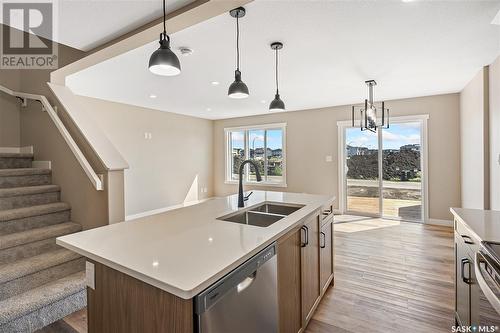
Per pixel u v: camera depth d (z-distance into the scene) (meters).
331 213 2.68
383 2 1.96
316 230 2.21
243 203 2.31
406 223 5.05
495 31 2.41
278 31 2.39
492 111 3.26
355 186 5.80
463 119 4.43
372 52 2.88
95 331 1.27
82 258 2.53
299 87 4.28
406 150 5.27
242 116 7.14
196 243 1.35
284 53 2.88
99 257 1.20
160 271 1.04
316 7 2.02
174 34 2.43
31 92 3.40
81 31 2.26
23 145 3.60
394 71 3.52
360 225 4.92
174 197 6.49
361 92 4.64
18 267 2.16
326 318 2.14
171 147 6.44
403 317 2.14
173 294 0.95
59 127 2.77
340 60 3.09
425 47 2.76
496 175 3.17
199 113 6.62
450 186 4.79
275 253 1.48
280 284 1.55
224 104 5.56
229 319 1.11
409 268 3.05
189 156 6.93
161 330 1.02
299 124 6.34
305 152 6.27
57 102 3.03
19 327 1.92
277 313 1.51
